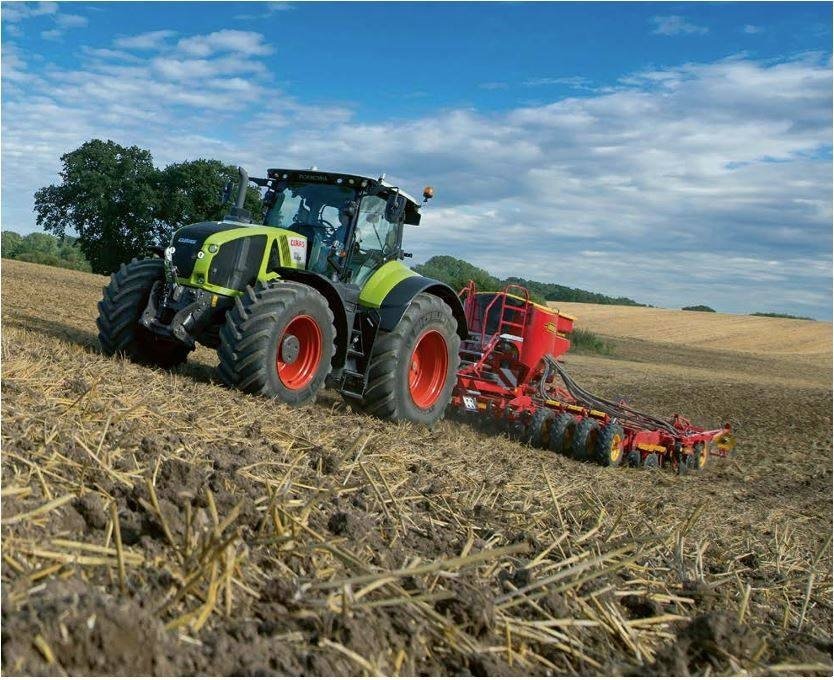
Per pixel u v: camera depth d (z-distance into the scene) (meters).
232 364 7.13
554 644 3.03
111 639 2.13
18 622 2.13
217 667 2.28
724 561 5.12
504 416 10.22
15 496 3.07
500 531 4.38
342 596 2.81
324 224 8.40
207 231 7.77
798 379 46.09
